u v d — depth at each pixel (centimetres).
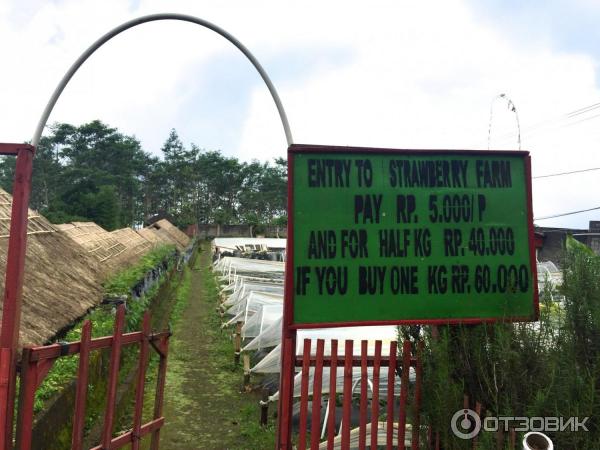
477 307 504
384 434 594
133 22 523
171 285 2703
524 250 517
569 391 405
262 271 3044
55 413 595
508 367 448
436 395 464
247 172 10538
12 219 418
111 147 7869
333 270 483
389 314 489
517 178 525
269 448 783
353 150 493
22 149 427
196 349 1477
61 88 484
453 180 512
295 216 482
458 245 507
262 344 1143
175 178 10056
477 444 430
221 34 558
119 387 934
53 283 998
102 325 943
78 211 4375
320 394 482
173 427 868
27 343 678
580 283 457
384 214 496
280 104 575
